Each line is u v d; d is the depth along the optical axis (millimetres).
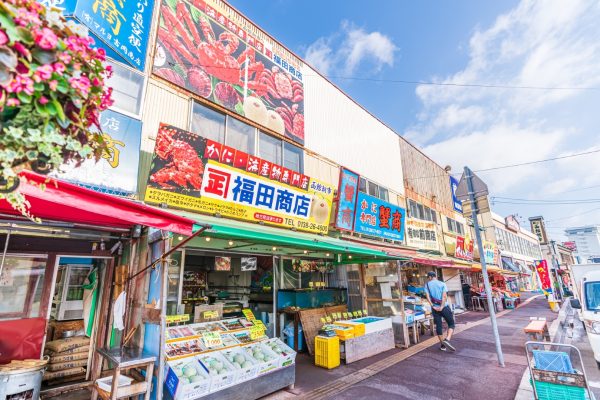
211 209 6227
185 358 4680
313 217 8547
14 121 1432
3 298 4480
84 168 4684
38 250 4789
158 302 4125
